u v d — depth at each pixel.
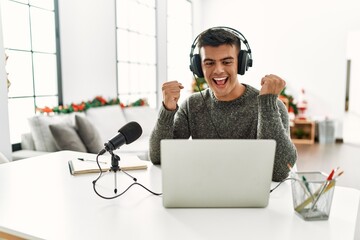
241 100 1.56
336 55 6.35
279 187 1.27
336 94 6.41
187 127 1.68
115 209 1.08
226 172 1.04
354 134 7.32
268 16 6.75
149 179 1.39
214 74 1.42
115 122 4.16
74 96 4.07
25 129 3.60
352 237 0.88
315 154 5.19
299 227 0.94
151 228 0.94
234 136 1.57
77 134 3.16
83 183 1.34
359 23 6.14
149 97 5.81
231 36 1.39
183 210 1.07
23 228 0.94
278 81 1.27
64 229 0.94
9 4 3.35
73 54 4.03
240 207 1.08
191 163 1.03
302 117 6.38
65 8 3.88
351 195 1.19
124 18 5.03
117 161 1.25
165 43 6.11
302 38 6.53
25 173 1.49
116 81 4.82
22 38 3.50
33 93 3.65
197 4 7.20
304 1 6.44
